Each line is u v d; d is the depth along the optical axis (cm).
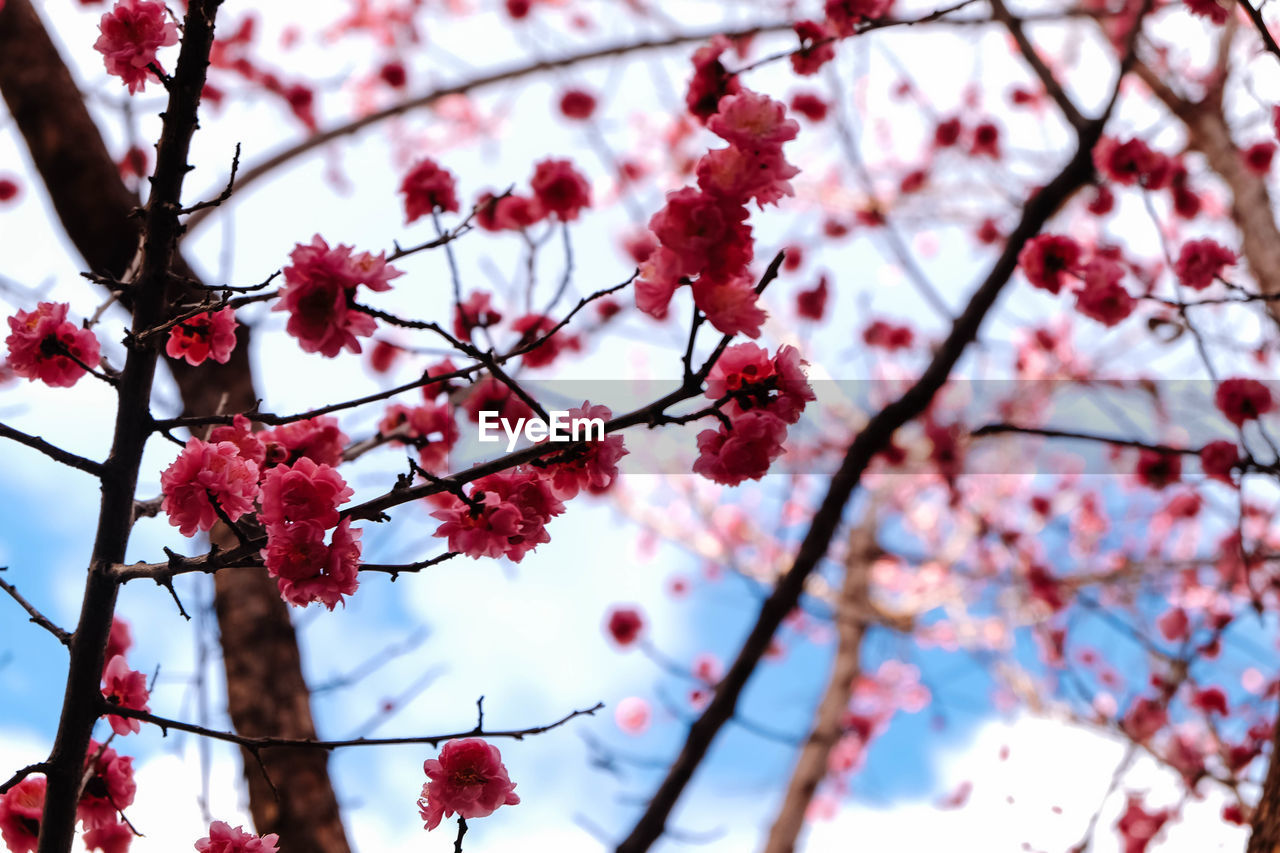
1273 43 245
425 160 332
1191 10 368
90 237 396
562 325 179
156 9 191
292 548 171
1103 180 449
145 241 193
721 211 164
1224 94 570
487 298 357
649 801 387
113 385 194
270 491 174
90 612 187
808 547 425
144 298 196
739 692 405
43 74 408
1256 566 491
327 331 160
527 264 315
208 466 180
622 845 377
